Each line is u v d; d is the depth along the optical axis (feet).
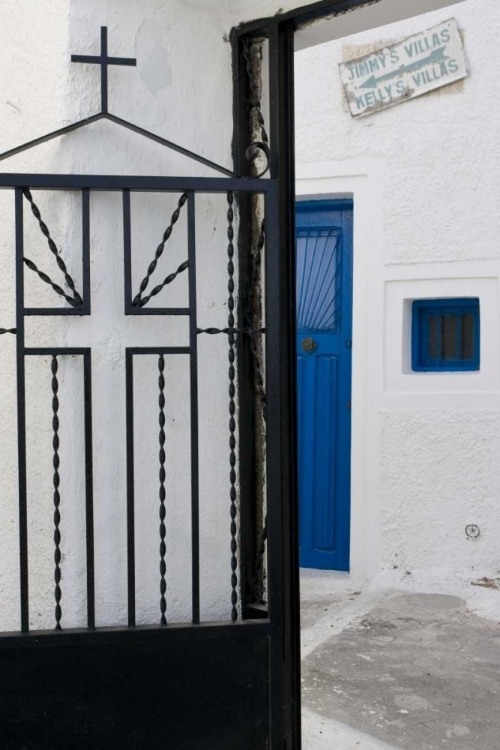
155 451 8.21
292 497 8.43
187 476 8.34
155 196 8.21
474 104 15.24
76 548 7.93
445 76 15.33
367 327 15.99
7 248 8.21
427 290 15.66
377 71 15.72
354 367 16.12
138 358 8.15
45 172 8.07
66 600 7.96
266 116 8.69
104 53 7.84
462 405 15.46
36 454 8.01
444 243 15.51
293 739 8.20
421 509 15.70
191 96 8.45
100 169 8.05
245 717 7.87
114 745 7.69
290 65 8.41
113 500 8.02
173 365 8.27
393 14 8.20
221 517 8.50
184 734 7.79
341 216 16.71
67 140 7.97
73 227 7.94
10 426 8.18
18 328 7.58
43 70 8.10
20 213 7.55
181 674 7.79
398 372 15.85
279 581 7.93
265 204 7.94
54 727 7.62
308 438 17.02
